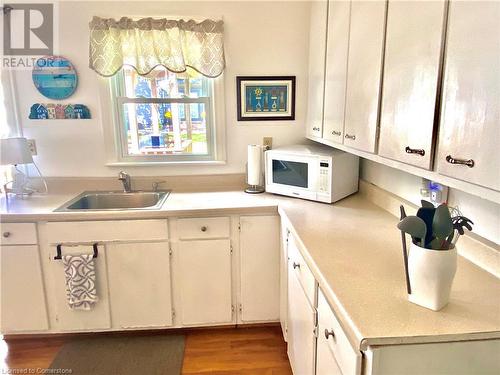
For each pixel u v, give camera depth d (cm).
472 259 132
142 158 269
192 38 245
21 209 218
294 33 257
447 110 99
